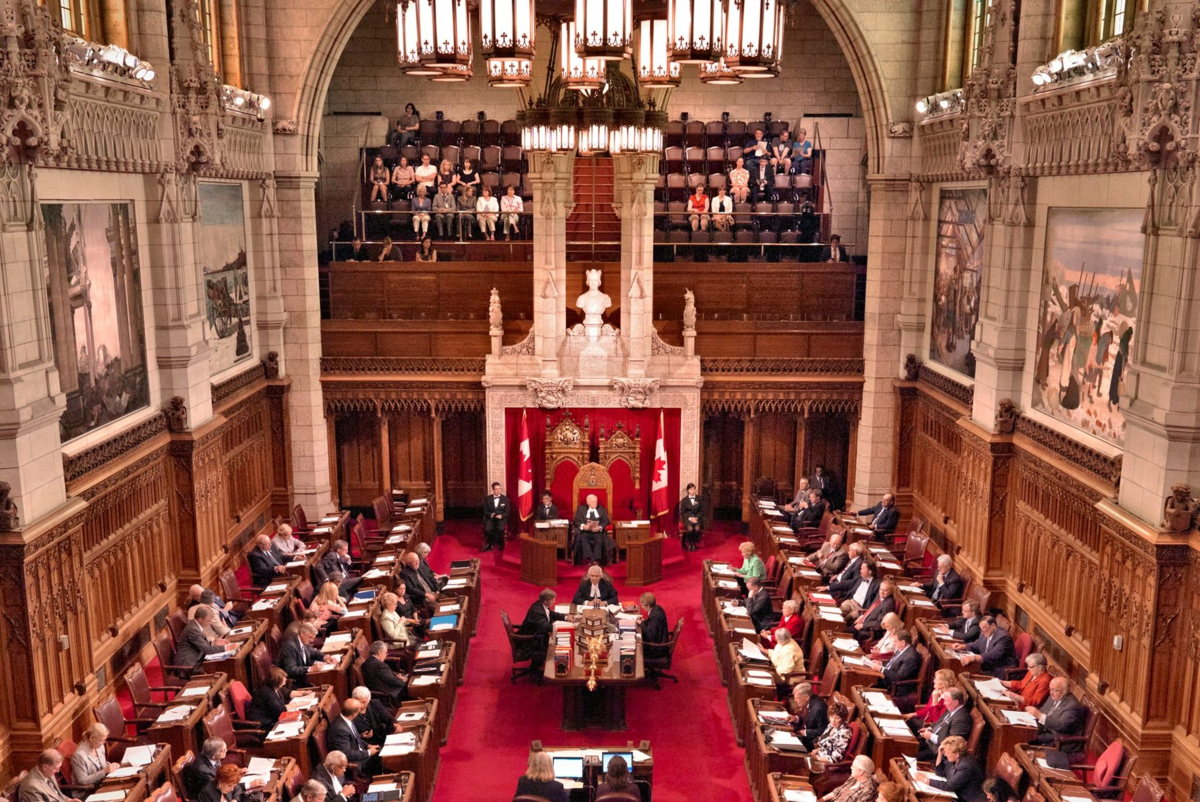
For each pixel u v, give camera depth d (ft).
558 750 41.91
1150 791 36.17
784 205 91.66
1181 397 42.01
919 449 77.82
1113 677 47.26
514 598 69.15
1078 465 51.98
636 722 52.06
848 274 84.53
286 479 79.00
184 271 59.16
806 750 43.34
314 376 79.10
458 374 80.12
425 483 86.17
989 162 59.36
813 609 55.57
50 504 44.80
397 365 80.07
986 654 50.24
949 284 71.10
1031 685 46.47
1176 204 42.52
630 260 77.82
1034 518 57.67
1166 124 41.45
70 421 48.24
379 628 54.49
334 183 98.68
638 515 80.07
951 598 59.31
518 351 78.89
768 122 99.04
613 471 79.71
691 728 51.47
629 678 49.44
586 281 85.71
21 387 42.14
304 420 79.30
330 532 70.38
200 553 62.34
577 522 74.38
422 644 54.13
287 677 48.67
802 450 82.79
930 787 39.27
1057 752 40.47
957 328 69.31
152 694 52.95
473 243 86.12
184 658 49.52
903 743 41.88
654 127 55.42
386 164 95.14
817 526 73.46
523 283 83.97
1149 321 44.47
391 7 96.94
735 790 45.78
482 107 100.22
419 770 41.81
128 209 54.85
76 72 46.80
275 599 56.90
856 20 73.56
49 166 45.70
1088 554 50.52
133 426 54.95
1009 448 60.49
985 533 62.69
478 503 87.20
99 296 51.29
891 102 74.84
